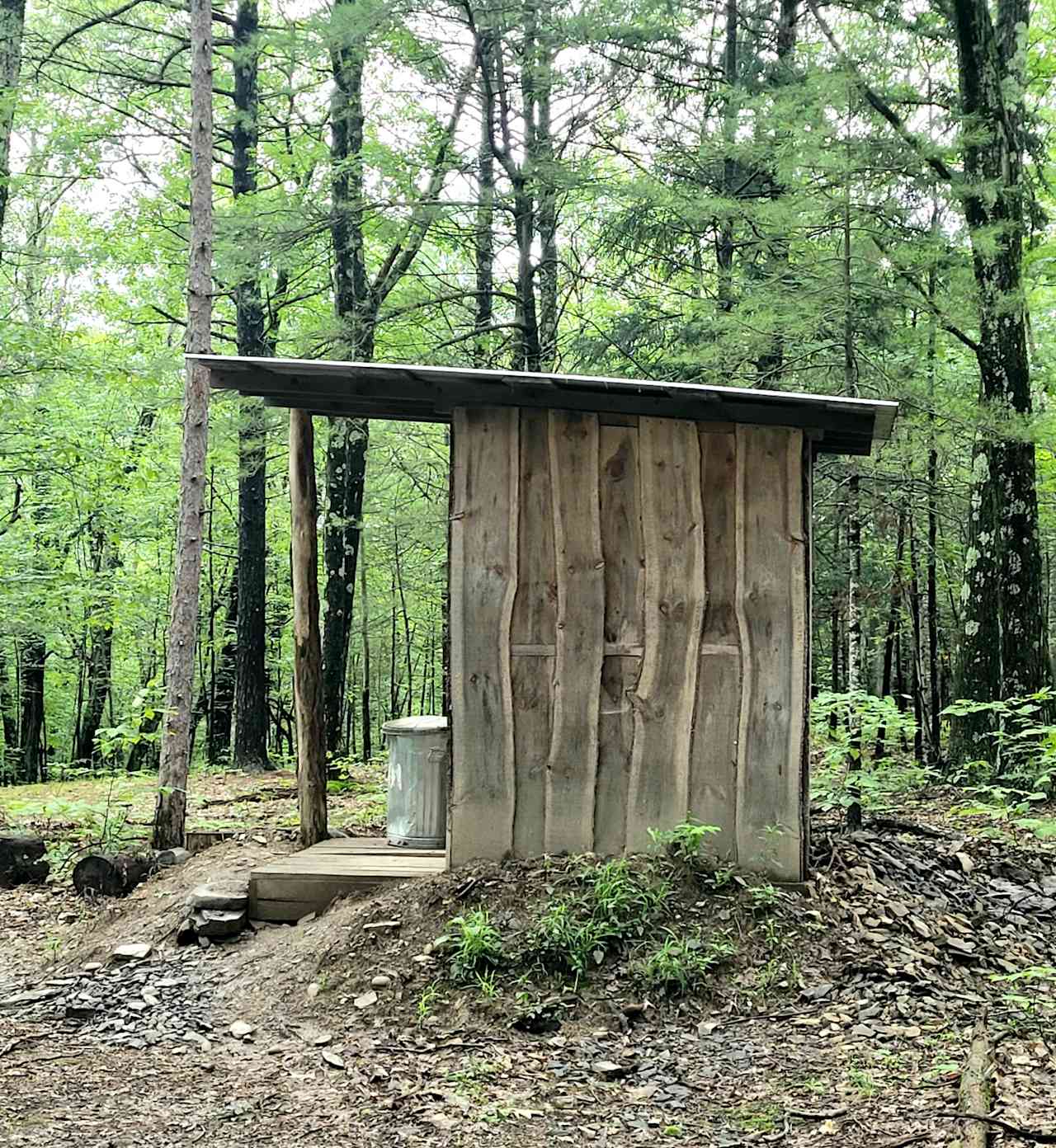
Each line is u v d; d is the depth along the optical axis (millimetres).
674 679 6895
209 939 6887
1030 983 6012
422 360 16172
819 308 11797
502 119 15711
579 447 6977
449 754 6938
